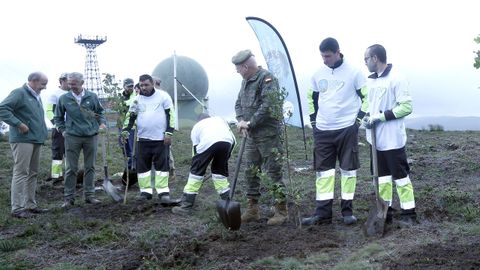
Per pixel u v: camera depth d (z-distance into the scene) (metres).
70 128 8.28
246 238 5.81
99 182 10.79
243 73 6.54
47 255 5.88
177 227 6.71
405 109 5.76
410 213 6.00
